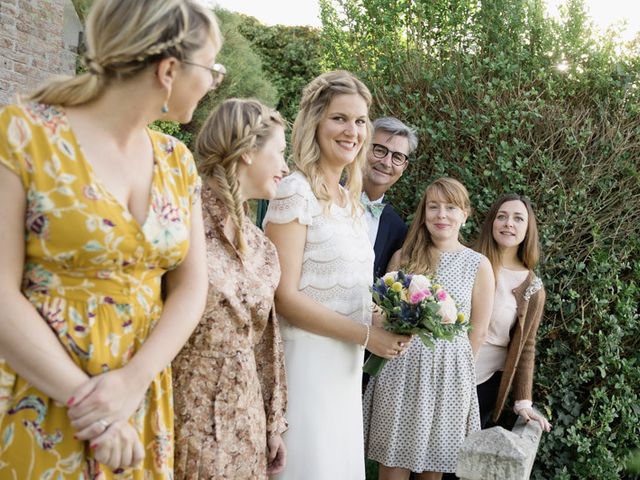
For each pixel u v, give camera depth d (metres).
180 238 1.60
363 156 2.81
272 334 2.30
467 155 4.46
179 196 1.64
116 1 1.42
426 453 3.31
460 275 3.50
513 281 3.83
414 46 4.87
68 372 1.39
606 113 4.34
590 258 4.29
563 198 4.27
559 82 4.47
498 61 4.46
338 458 2.54
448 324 2.69
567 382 4.28
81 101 1.47
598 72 4.41
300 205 2.50
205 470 1.96
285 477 2.47
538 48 4.55
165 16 1.43
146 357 1.52
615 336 4.20
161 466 1.62
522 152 4.41
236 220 2.10
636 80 4.38
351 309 2.61
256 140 2.23
